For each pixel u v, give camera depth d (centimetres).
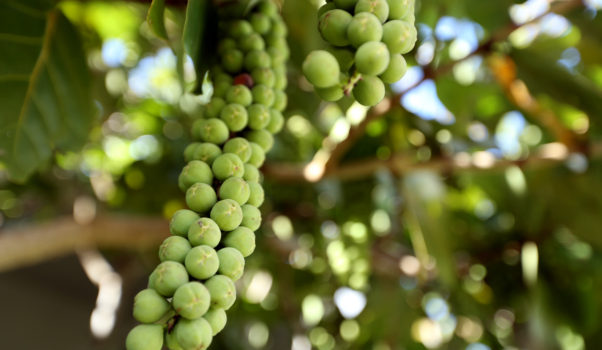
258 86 37
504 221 100
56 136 59
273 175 70
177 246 27
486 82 82
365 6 28
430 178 81
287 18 57
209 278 27
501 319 104
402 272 97
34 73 56
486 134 96
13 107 56
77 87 59
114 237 80
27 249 72
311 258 102
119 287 95
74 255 168
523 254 88
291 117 88
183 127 101
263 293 103
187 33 35
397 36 28
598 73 83
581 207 87
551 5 66
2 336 160
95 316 91
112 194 101
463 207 101
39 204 108
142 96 102
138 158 101
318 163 70
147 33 89
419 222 79
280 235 98
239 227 29
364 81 28
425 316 105
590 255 89
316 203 97
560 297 88
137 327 25
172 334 26
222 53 38
